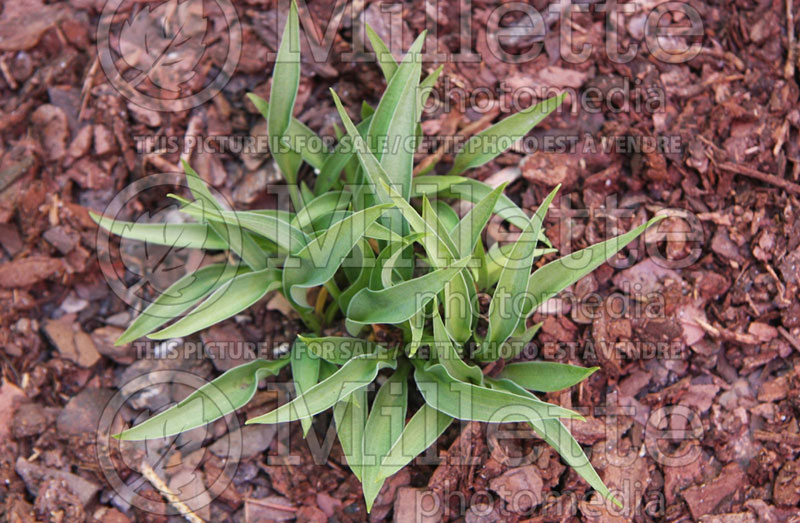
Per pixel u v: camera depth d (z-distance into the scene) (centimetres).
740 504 57
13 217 61
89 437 58
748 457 58
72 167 62
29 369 60
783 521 56
